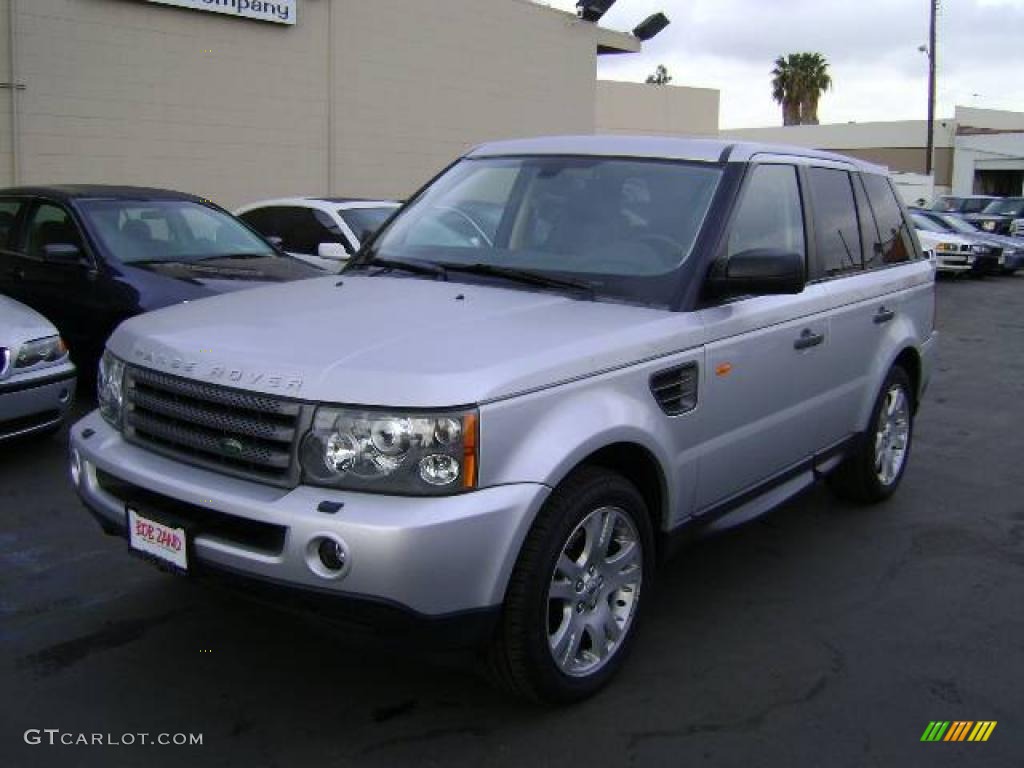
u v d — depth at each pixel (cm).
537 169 449
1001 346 1264
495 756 313
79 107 1236
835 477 568
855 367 507
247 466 307
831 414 488
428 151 1669
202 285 721
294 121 1472
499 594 299
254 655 373
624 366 340
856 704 351
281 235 1009
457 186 471
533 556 309
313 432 291
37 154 1205
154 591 426
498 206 443
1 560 456
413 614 284
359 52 1536
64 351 611
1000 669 380
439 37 1650
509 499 295
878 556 497
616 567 351
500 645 314
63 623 395
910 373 596
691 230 396
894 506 580
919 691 362
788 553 499
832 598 443
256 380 303
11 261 794
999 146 4797
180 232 808
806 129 5462
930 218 2311
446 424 286
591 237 410
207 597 421
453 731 326
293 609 297
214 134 1378
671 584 456
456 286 398
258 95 1420
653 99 2955
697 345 373
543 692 326
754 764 313
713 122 3133
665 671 371
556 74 1875
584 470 332
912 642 401
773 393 427
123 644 379
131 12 1268
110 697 342
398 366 296
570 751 317
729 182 413
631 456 354
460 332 329
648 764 312
